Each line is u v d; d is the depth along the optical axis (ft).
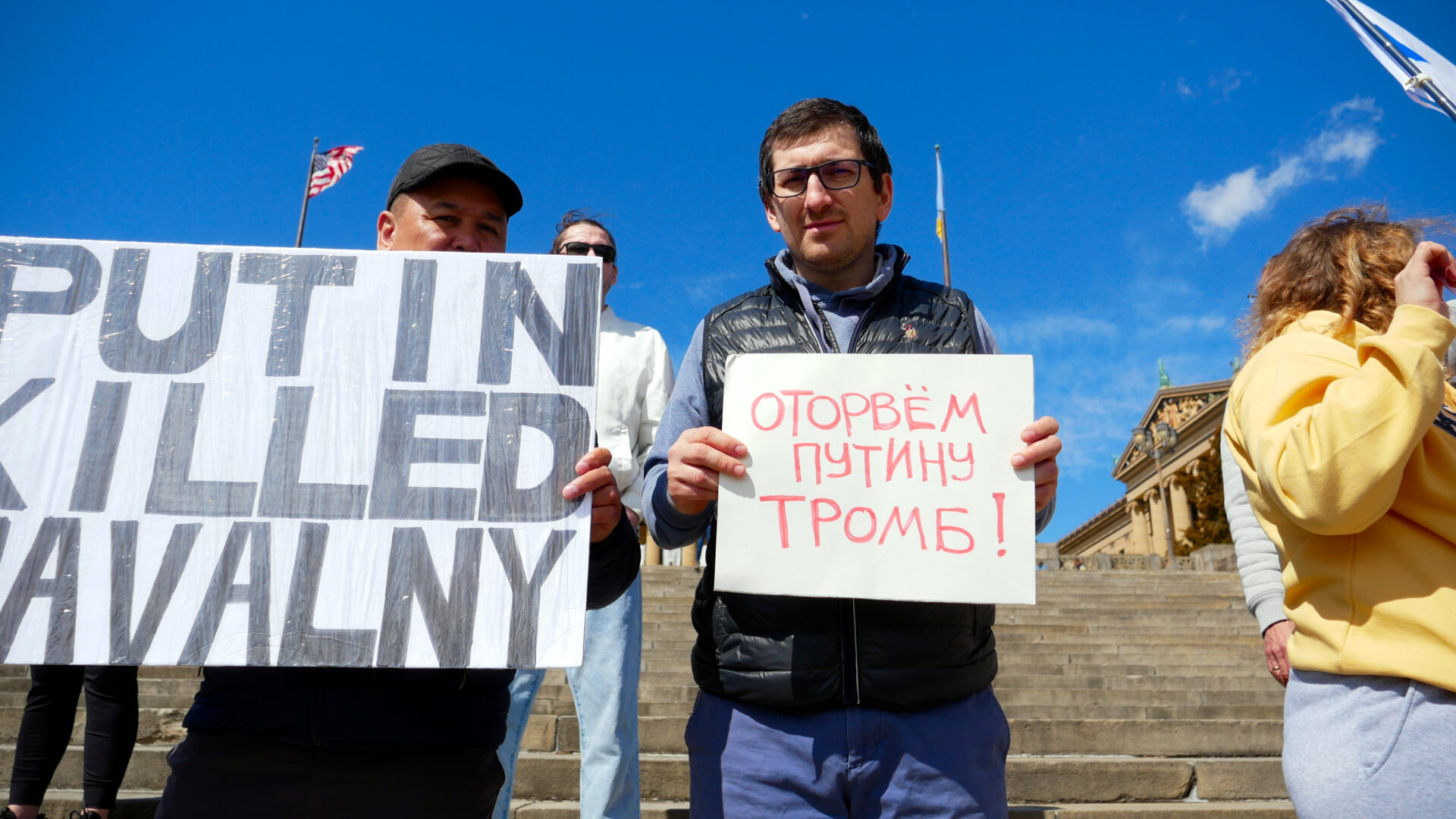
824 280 6.88
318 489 5.22
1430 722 4.37
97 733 9.55
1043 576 38.04
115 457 5.17
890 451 5.71
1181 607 32.22
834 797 5.64
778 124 6.81
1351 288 5.50
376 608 5.06
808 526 5.58
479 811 5.56
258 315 5.50
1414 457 4.63
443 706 5.45
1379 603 4.62
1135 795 13.37
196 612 4.99
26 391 5.23
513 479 5.34
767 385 5.94
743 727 5.86
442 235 6.82
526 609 5.12
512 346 5.57
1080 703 17.70
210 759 5.17
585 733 9.35
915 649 5.67
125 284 5.48
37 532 5.03
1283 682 7.53
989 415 5.73
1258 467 4.97
